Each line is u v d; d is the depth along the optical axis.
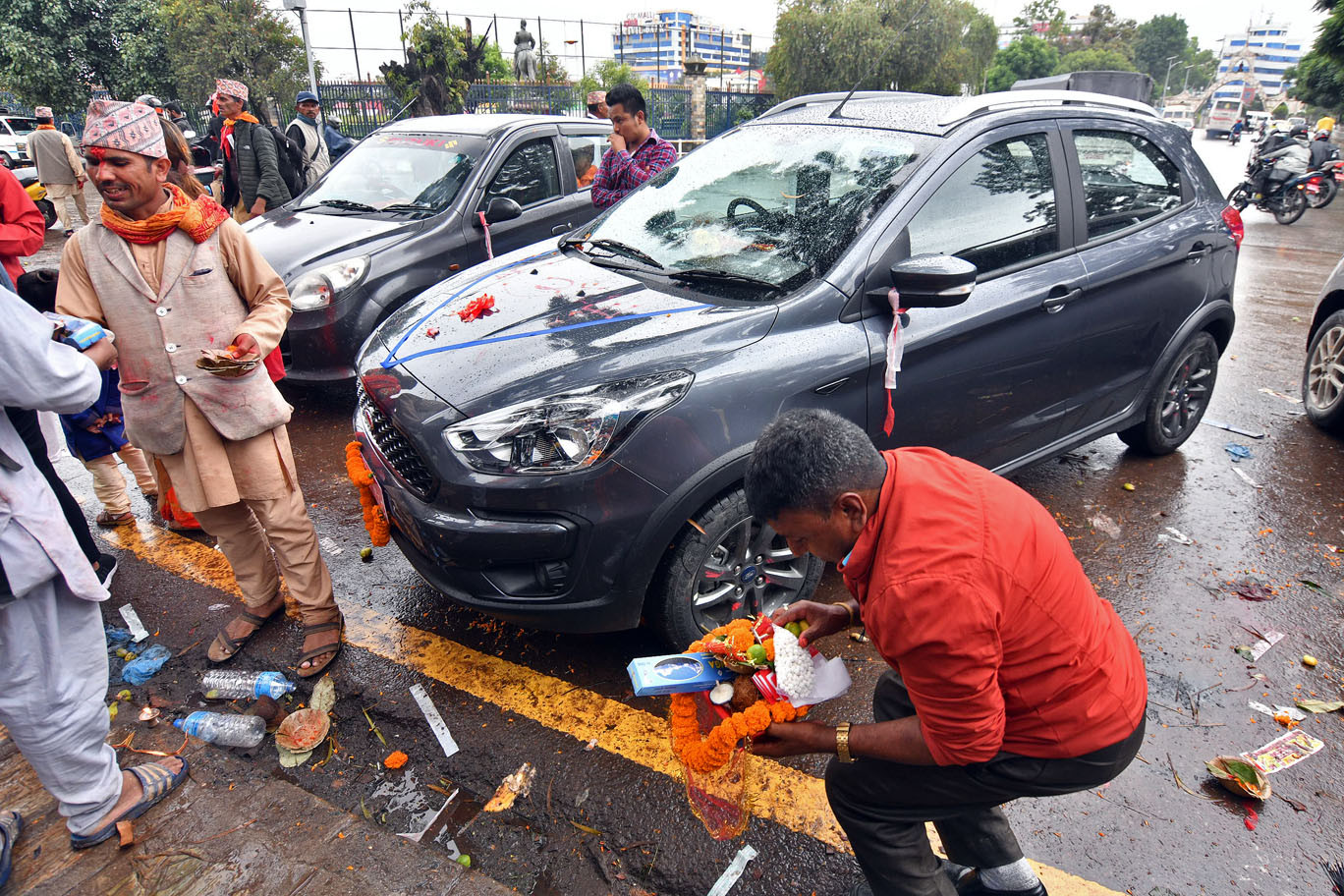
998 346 3.17
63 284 2.44
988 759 1.46
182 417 2.58
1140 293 3.69
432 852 2.18
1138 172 3.83
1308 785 2.45
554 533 2.46
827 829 2.31
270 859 2.16
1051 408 3.55
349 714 2.74
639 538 2.50
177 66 16.20
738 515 2.66
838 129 3.44
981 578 1.35
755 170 3.44
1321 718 2.71
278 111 16.25
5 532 1.81
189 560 3.65
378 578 3.53
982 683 1.37
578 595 2.56
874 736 1.55
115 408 3.72
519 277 3.30
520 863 2.21
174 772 2.41
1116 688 1.53
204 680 2.86
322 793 2.44
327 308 4.74
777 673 1.62
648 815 2.35
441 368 2.71
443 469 2.50
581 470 2.42
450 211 5.34
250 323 2.58
